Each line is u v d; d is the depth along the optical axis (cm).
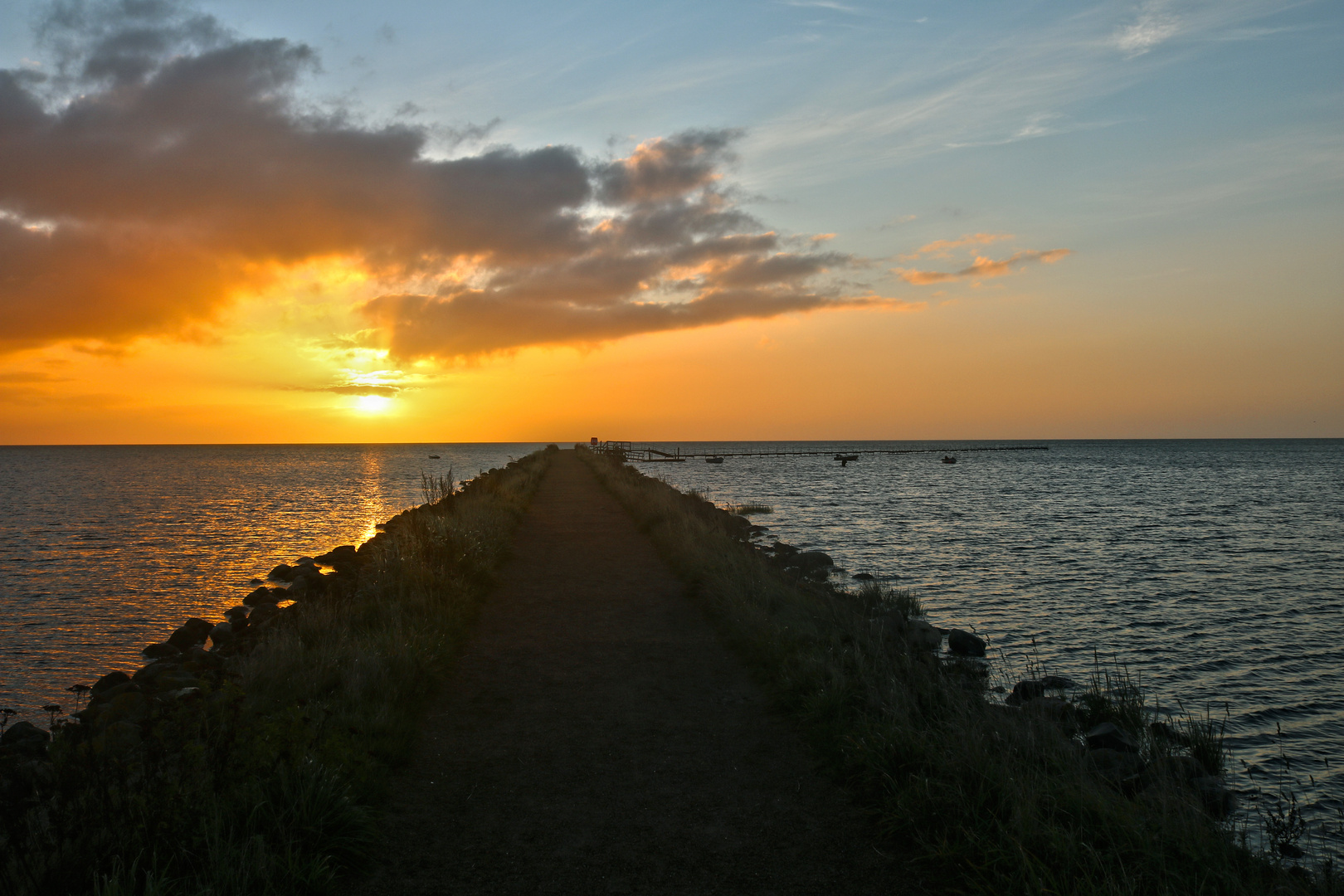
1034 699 904
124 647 1424
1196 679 1262
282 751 482
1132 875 399
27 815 412
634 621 1029
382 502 5075
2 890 355
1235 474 8731
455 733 647
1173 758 734
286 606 1652
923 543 2836
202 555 2644
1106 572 2264
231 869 386
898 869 440
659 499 2180
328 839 436
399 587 1031
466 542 1319
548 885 423
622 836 477
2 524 3581
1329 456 15288
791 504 4559
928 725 581
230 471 10288
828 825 492
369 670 707
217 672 835
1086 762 568
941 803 474
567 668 828
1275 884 416
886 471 9425
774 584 1138
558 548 1628
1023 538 3005
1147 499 5119
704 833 482
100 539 3047
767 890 420
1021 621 1627
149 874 357
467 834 479
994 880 409
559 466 5734
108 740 512
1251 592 1984
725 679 795
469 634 958
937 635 1350
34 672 1258
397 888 418
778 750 614
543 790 542
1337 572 2306
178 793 419
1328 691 1197
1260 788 834
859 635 864
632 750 614
